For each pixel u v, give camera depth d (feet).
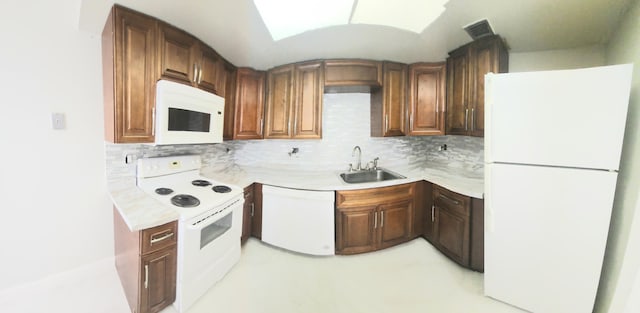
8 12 4.58
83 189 5.63
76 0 5.24
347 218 7.02
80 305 4.91
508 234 5.04
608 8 4.44
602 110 4.05
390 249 7.59
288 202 7.16
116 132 4.49
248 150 9.51
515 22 5.09
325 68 7.58
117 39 4.43
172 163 6.49
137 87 4.73
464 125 6.84
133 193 5.48
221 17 4.83
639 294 3.52
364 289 5.69
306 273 6.29
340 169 9.16
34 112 4.95
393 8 4.56
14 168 4.83
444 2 4.38
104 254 6.05
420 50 6.88
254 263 6.70
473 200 6.15
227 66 7.25
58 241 5.40
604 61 5.72
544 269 4.71
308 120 7.76
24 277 5.06
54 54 5.09
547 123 4.50
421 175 8.09
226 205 5.71
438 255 7.23
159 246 4.41
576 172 4.31
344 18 4.92
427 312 4.99
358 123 9.19
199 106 5.72
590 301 4.32
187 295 4.83
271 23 5.10
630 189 4.06
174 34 5.24
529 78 4.58
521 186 4.82
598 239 4.19
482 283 5.91
